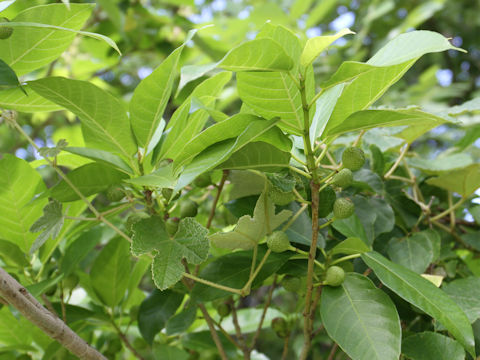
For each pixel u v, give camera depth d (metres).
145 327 0.57
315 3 1.77
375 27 1.86
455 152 0.78
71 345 0.42
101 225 0.65
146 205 0.48
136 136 0.46
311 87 0.41
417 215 0.64
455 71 2.20
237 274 0.48
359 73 0.36
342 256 0.55
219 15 1.72
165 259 0.41
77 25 0.48
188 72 0.39
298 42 0.40
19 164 0.52
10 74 0.40
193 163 0.38
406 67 0.41
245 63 0.36
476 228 0.72
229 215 0.64
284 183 0.43
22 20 0.45
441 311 0.42
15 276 0.58
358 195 0.58
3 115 0.44
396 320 0.42
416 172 0.77
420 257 0.58
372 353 0.41
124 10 1.30
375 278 0.55
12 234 0.56
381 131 0.65
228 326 0.75
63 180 0.45
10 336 0.64
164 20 1.39
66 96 0.42
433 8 1.52
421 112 0.37
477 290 0.50
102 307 0.65
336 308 0.44
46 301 0.56
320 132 0.46
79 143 0.69
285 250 0.47
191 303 0.48
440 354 0.45
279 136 0.41
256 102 0.41
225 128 0.39
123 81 2.04
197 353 0.68
